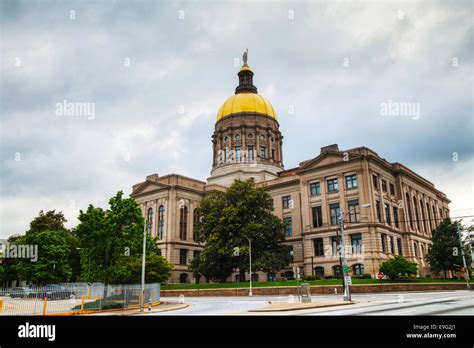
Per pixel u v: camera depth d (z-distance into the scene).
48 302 29.88
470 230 58.97
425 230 75.94
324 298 38.66
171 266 52.78
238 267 59.84
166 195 80.00
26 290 30.84
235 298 46.41
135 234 36.22
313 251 65.25
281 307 25.98
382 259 58.53
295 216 74.00
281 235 63.56
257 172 88.88
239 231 60.12
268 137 93.88
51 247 67.81
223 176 91.00
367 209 60.22
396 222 67.38
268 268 57.38
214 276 62.41
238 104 96.12
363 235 59.50
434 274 63.00
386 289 46.41
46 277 65.69
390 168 68.62
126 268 36.31
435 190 86.00
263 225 61.19
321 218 66.06
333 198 64.69
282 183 77.00
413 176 74.69
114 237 35.41
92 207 36.47
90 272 35.31
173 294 57.41
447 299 29.03
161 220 80.00
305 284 30.66
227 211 61.34
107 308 31.06
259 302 36.47
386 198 65.81
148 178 88.19
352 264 59.44
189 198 82.06
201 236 65.06
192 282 77.94
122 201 37.03
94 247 35.22
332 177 65.62
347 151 64.88
